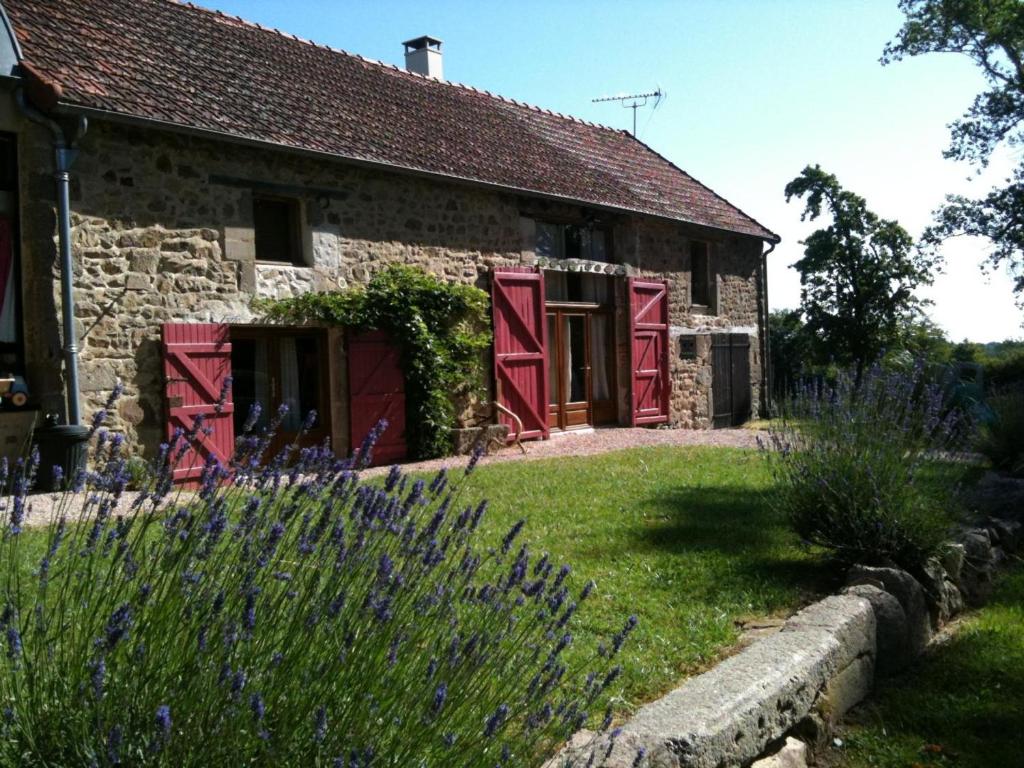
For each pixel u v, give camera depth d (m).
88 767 1.91
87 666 2.03
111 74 8.87
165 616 2.16
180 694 2.03
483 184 11.66
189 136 9.02
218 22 11.95
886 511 5.32
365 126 11.32
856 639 4.22
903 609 4.70
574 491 7.84
